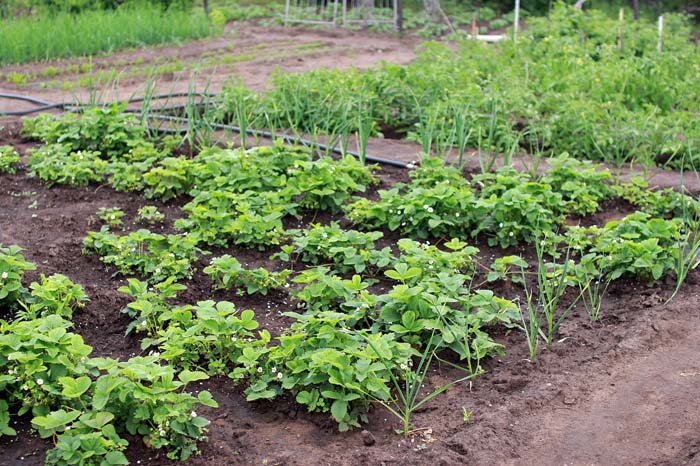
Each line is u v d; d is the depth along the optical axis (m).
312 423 3.88
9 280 4.65
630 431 3.77
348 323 4.51
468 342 4.46
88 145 7.75
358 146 7.76
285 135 7.80
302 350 4.05
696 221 6.16
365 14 21.75
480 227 5.95
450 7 23.44
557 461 3.57
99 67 13.59
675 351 4.48
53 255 5.51
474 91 8.90
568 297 5.19
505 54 12.07
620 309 4.99
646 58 10.92
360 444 3.72
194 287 5.16
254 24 21.14
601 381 4.18
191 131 7.76
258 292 5.12
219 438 3.74
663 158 8.41
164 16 18.14
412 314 4.36
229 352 4.27
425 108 8.77
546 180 6.76
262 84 12.14
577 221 6.55
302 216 6.41
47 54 13.96
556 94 9.03
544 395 4.02
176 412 3.56
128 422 3.64
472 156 7.94
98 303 4.88
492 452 3.61
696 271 5.43
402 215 6.02
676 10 23.50
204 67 13.75
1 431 3.63
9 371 3.76
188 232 6.07
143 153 7.41
